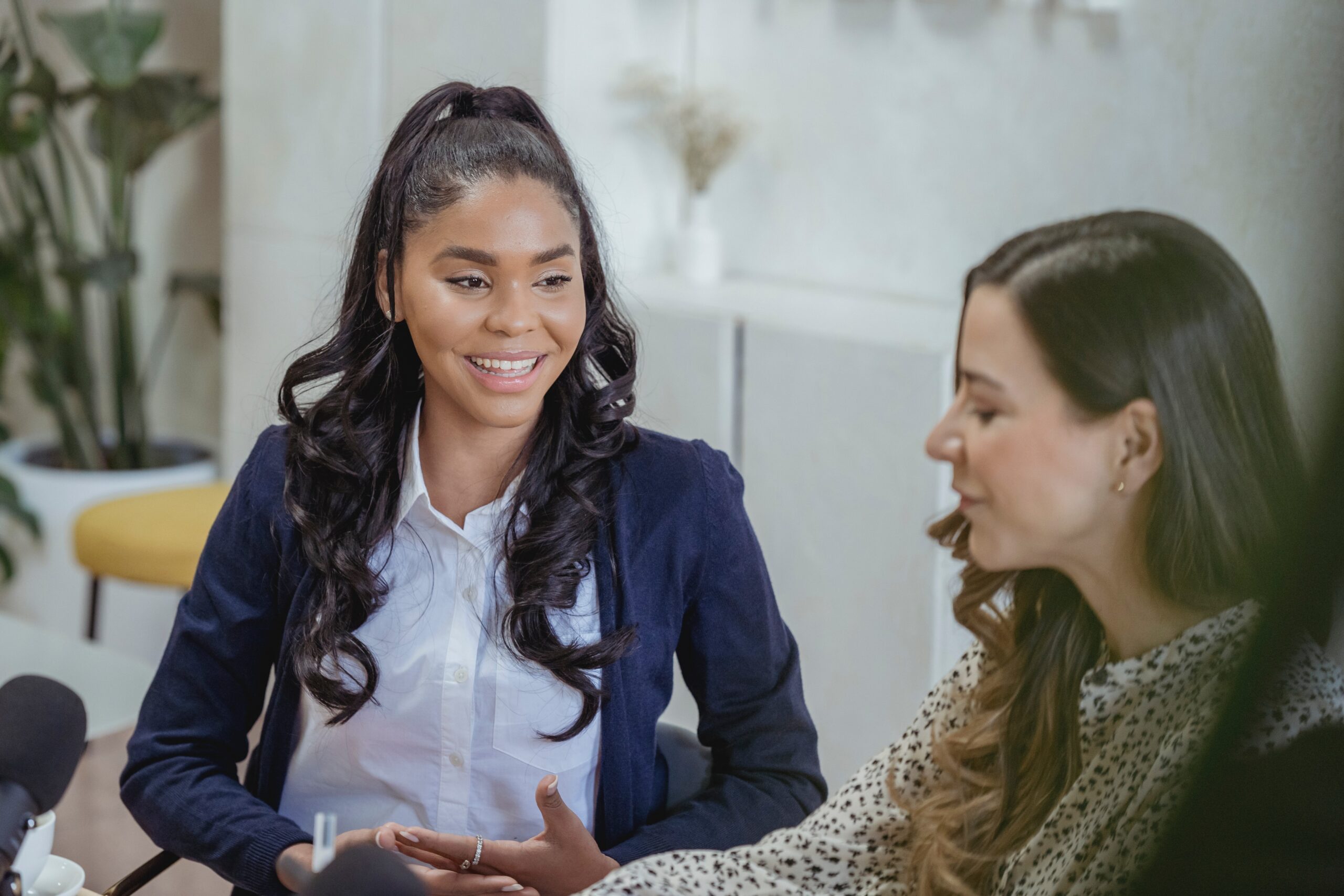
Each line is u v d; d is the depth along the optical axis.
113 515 2.87
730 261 3.08
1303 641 0.29
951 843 0.82
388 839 1.09
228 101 3.33
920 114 2.66
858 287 2.83
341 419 1.19
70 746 0.86
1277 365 0.63
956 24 2.57
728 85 3.00
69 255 3.52
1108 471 0.66
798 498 2.47
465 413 1.17
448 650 1.17
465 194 1.06
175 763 1.21
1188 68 2.09
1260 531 0.62
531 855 1.07
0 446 3.83
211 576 1.25
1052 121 2.41
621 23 2.89
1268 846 0.31
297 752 1.22
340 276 1.36
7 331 3.62
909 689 2.33
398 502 1.19
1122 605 0.70
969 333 0.68
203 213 3.92
